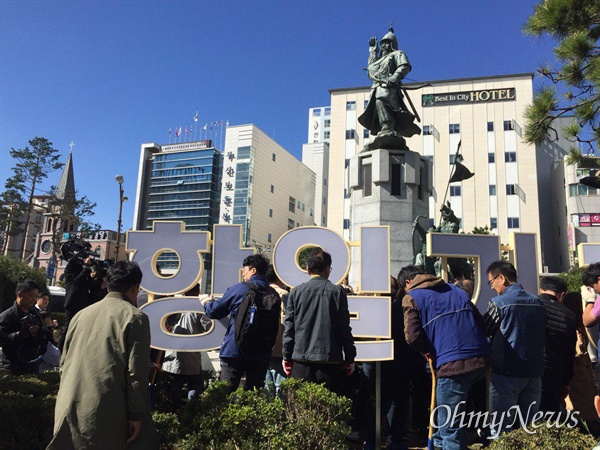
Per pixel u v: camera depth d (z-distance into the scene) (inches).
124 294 136.8
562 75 326.0
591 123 326.3
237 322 171.0
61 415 118.3
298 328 169.0
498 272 171.9
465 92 2149.4
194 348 214.8
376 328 195.9
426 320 156.6
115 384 120.7
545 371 172.7
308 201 3799.2
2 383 213.9
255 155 3127.5
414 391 225.3
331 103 2225.6
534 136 350.9
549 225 2310.5
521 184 2026.3
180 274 226.2
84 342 124.6
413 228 416.2
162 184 3873.0
